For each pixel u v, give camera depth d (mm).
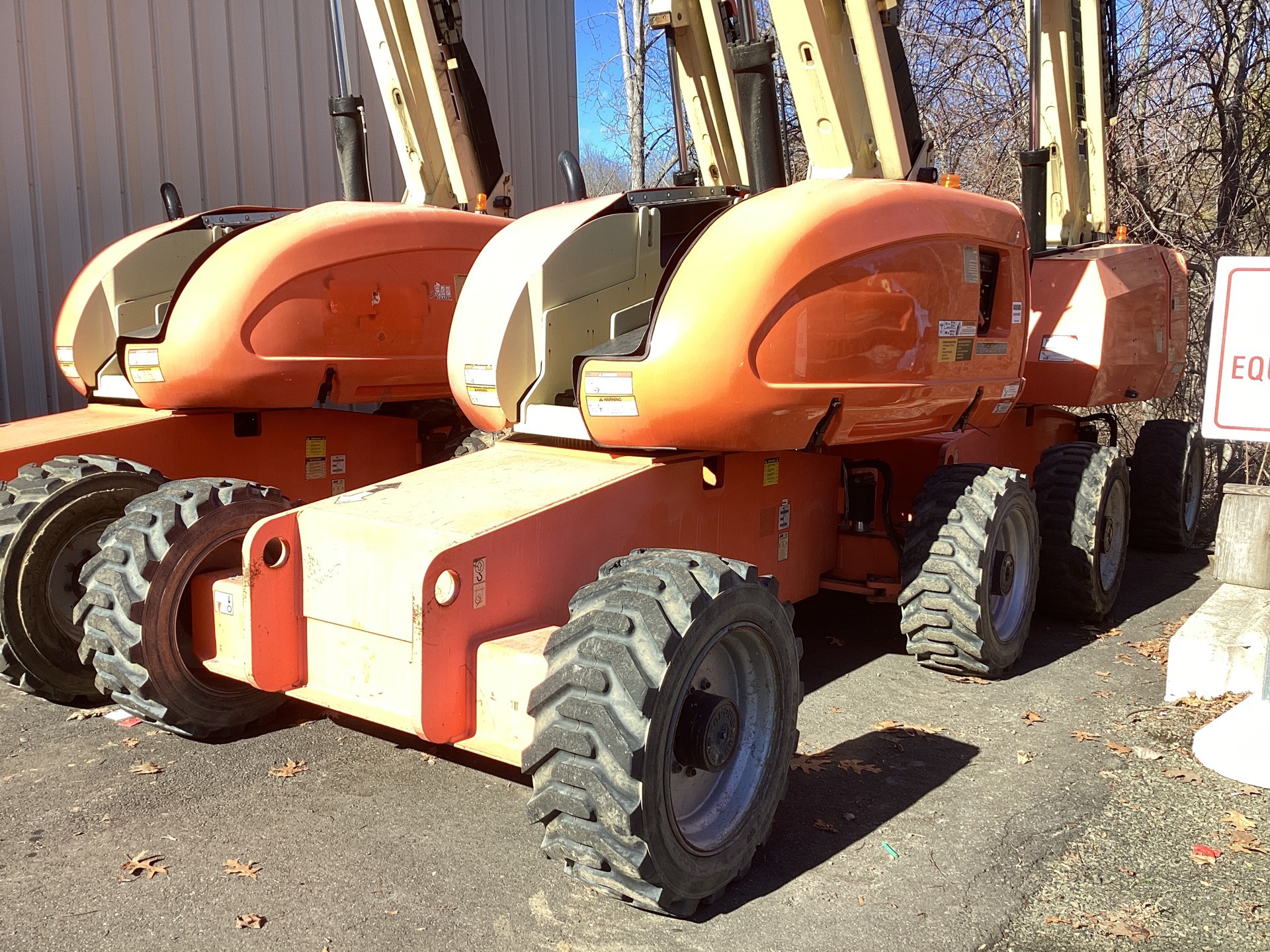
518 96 10078
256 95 8062
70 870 3031
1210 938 2736
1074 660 4984
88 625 3682
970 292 4270
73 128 7066
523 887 2969
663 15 4797
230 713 3891
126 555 3648
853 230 3719
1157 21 9523
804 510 4656
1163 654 5055
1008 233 4527
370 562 3227
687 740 2783
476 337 4090
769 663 3098
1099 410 9375
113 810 3400
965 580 4363
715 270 3514
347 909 2842
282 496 4000
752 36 4375
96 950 2660
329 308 4965
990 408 4605
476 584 3076
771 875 3062
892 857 3154
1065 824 3340
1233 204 9047
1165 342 6703
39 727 4098
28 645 4121
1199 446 7477
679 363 3494
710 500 4020
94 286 5652
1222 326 3664
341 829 3285
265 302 4750
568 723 2707
